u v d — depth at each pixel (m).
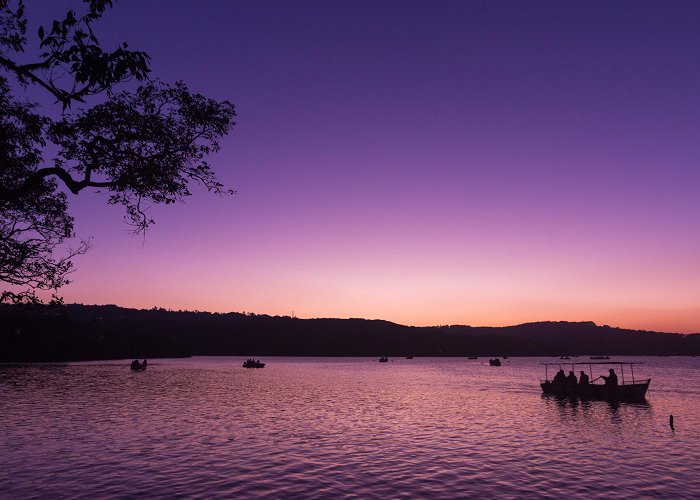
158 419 40.44
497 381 95.25
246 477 21.67
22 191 12.48
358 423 38.91
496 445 29.44
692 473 22.38
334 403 54.38
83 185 12.91
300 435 32.94
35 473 22.20
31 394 60.94
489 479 21.48
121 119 13.09
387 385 83.44
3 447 28.16
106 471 22.59
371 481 21.14
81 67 9.05
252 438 31.62
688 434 33.09
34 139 14.63
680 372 136.62
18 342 141.75
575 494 19.20
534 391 70.50
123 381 85.31
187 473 22.33
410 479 21.48
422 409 48.69
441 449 28.12
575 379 58.62
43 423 37.75
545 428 36.03
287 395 63.94
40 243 15.30
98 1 8.89
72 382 81.06
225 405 51.44
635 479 21.39
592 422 39.00
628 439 31.31
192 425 37.22
